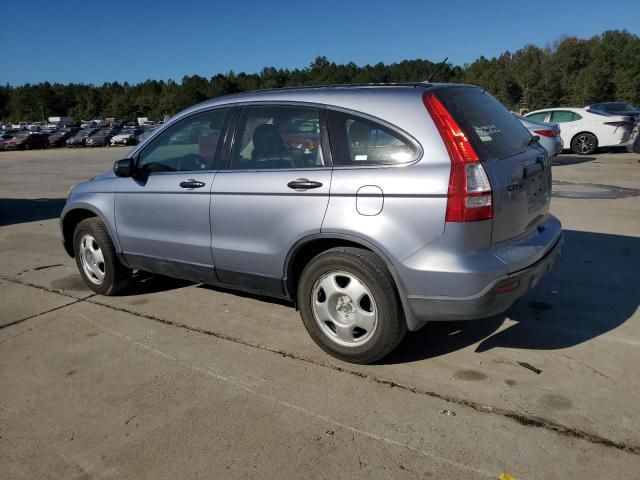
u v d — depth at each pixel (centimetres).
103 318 463
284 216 364
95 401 332
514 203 331
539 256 342
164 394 336
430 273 314
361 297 343
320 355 377
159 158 451
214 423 304
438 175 310
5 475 270
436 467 260
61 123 10838
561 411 300
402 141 326
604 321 415
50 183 1596
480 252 313
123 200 470
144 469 269
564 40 10319
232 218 393
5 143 4966
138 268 483
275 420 304
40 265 646
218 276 418
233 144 401
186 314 463
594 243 628
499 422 293
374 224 327
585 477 250
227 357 381
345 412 308
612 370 343
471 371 347
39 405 331
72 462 278
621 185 1047
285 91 385
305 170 357
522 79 9112
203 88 11762
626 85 7888
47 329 444
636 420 290
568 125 1642
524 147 371
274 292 392
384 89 348
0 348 411
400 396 322
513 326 412
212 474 263
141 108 13088
